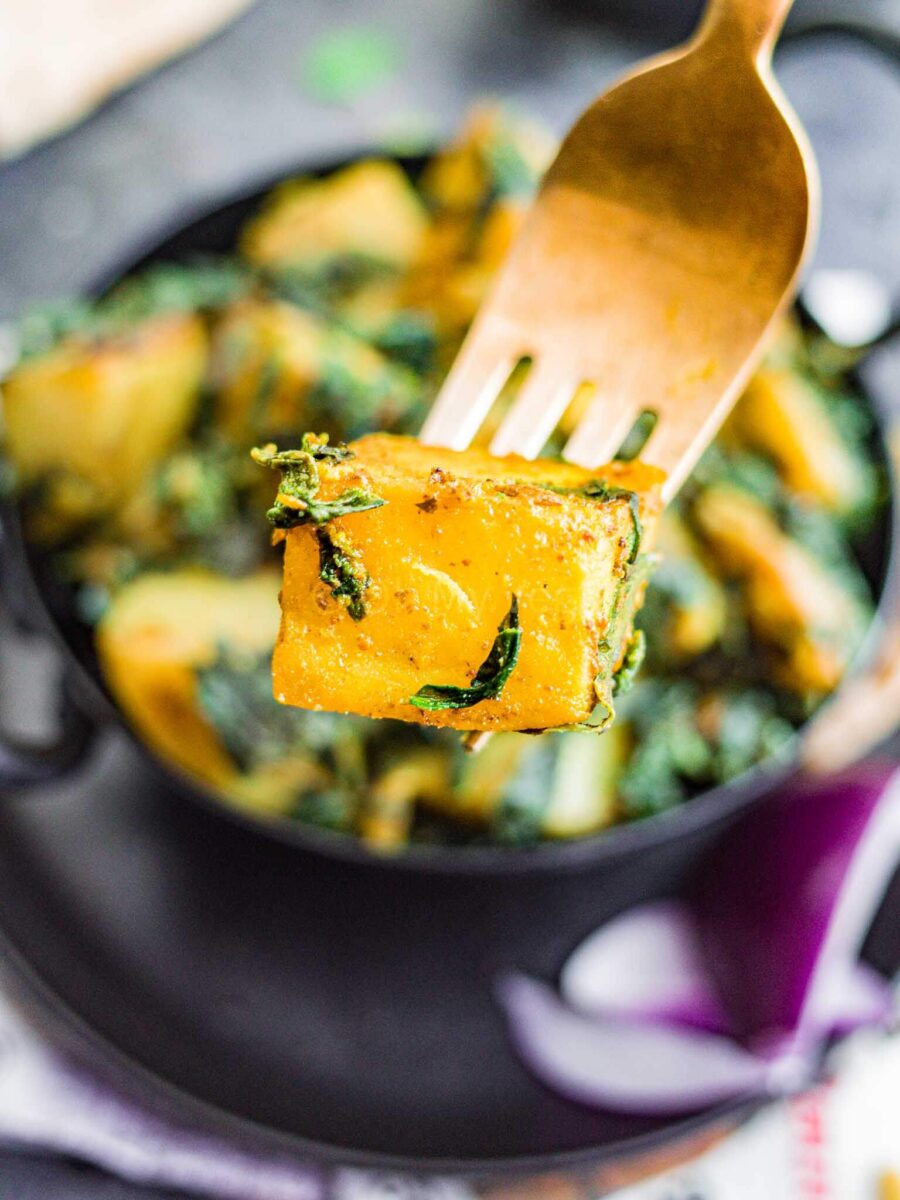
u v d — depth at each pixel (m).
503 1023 0.26
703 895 0.27
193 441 0.26
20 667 0.27
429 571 0.16
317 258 0.27
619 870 0.27
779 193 0.17
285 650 0.16
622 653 0.17
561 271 0.18
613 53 0.38
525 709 0.16
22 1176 0.26
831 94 0.36
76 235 0.35
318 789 0.25
